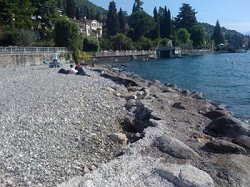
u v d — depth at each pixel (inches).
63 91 1138.7
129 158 501.4
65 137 647.1
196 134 664.4
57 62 2393.0
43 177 473.7
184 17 7751.0
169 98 1152.8
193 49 7116.1
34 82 1395.2
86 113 840.9
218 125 690.8
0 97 1011.9
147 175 446.0
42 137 633.0
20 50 2477.9
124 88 1376.7
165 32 6806.1
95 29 6801.2
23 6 3550.7
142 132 660.1
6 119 735.7
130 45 5644.7
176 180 430.9
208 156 532.1
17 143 589.9
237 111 1194.0
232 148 553.9
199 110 977.5
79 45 3654.0
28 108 847.1
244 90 1800.0
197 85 2053.4
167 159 502.9
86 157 565.0
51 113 802.8
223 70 3201.3
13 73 1823.3
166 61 4997.5
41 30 4003.4
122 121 803.4
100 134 690.2
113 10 6565.0
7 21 3356.3
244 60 5103.3
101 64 3799.2
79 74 1812.3
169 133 629.9
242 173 475.5
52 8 4087.1
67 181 441.7
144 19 6515.8
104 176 444.1
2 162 509.7
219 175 465.1
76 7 6988.2
